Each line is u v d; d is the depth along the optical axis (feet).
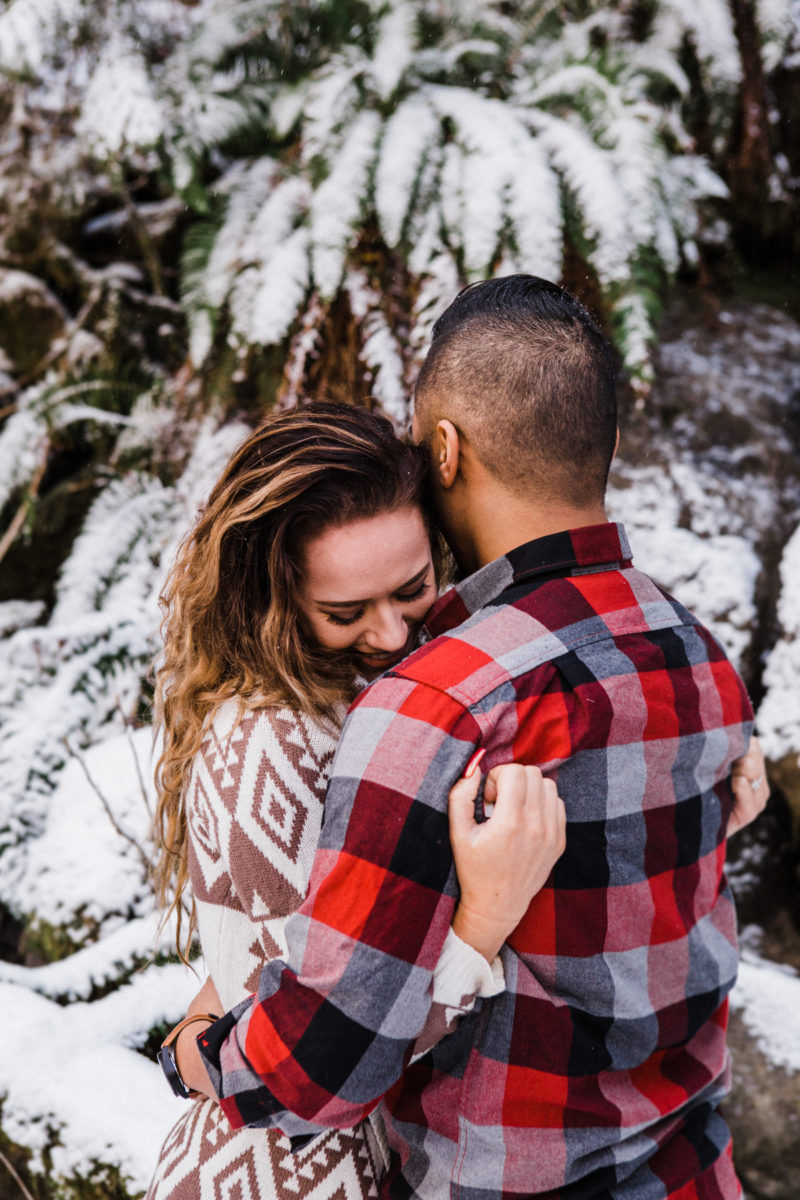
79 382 9.03
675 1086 2.57
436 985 2.19
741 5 7.95
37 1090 5.04
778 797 7.00
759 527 7.89
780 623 7.45
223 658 2.73
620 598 2.51
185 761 2.81
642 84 7.72
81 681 7.36
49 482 9.36
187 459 8.69
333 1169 2.60
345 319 7.57
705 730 2.54
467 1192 2.34
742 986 6.14
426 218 7.04
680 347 8.74
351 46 7.63
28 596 9.18
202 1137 2.69
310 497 2.41
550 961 2.30
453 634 2.38
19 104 9.27
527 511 2.55
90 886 6.33
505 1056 2.30
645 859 2.40
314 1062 2.08
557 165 7.09
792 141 9.02
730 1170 2.76
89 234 9.55
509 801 2.08
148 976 5.79
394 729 2.18
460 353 2.54
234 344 7.39
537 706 2.26
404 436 2.90
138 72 7.14
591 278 7.66
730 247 9.18
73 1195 4.80
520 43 7.79
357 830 2.12
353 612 2.59
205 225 7.73
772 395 8.52
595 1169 2.36
